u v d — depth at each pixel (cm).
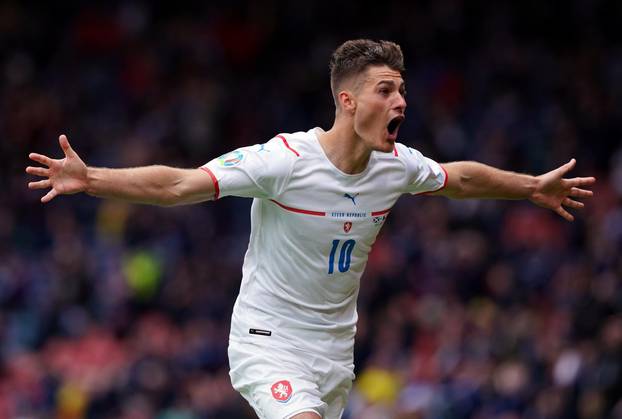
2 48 7725
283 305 1981
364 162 1939
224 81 7500
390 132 1897
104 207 6184
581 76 6812
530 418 3822
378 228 1991
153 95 7369
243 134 7144
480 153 6247
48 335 5250
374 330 4650
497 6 7406
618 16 7200
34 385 4809
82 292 5450
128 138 7062
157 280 5488
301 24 7762
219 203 6206
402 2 7656
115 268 5666
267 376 1955
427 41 7369
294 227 1934
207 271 5403
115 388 4609
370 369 4444
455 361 4272
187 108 7119
